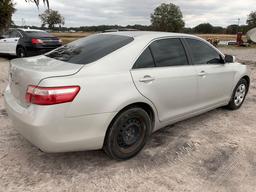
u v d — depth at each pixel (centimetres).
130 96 307
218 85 451
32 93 266
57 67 288
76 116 272
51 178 292
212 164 330
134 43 336
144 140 343
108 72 299
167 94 356
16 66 306
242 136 410
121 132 316
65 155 339
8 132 396
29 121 264
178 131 422
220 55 463
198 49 421
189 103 399
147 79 327
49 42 1102
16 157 329
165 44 371
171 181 293
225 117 490
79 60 311
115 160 329
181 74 372
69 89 266
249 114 511
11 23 1805
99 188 278
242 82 522
